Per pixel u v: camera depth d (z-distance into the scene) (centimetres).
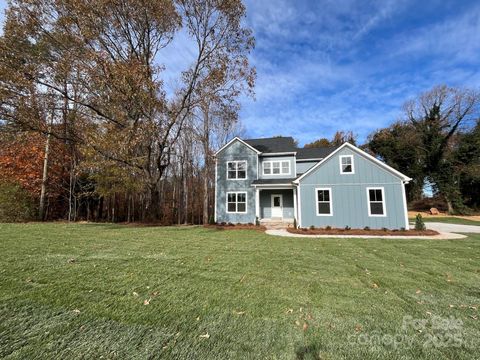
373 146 3444
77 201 2212
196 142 2466
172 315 321
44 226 1290
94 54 1270
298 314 332
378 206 1388
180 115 1859
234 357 237
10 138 1689
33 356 233
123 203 2428
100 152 1459
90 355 236
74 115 1698
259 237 1110
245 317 320
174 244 846
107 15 1374
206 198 2264
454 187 2759
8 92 1158
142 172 1784
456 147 2794
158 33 1633
